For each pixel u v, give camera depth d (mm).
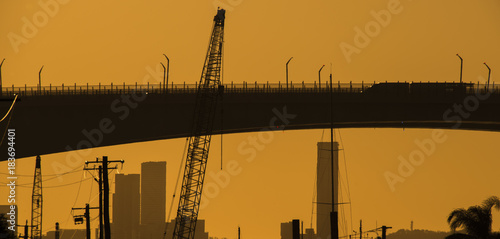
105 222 151750
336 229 115875
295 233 115000
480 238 161250
